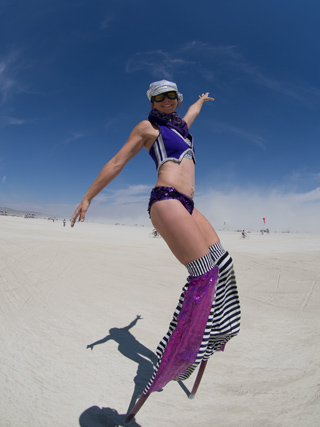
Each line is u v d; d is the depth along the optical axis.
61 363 3.27
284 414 2.57
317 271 11.21
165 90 2.38
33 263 8.43
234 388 3.01
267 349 4.02
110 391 2.86
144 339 4.21
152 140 2.38
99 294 6.27
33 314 4.65
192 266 2.10
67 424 2.33
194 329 2.08
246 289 8.01
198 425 2.43
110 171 2.29
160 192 2.18
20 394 2.62
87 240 20.44
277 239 34.97
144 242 23.56
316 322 5.19
